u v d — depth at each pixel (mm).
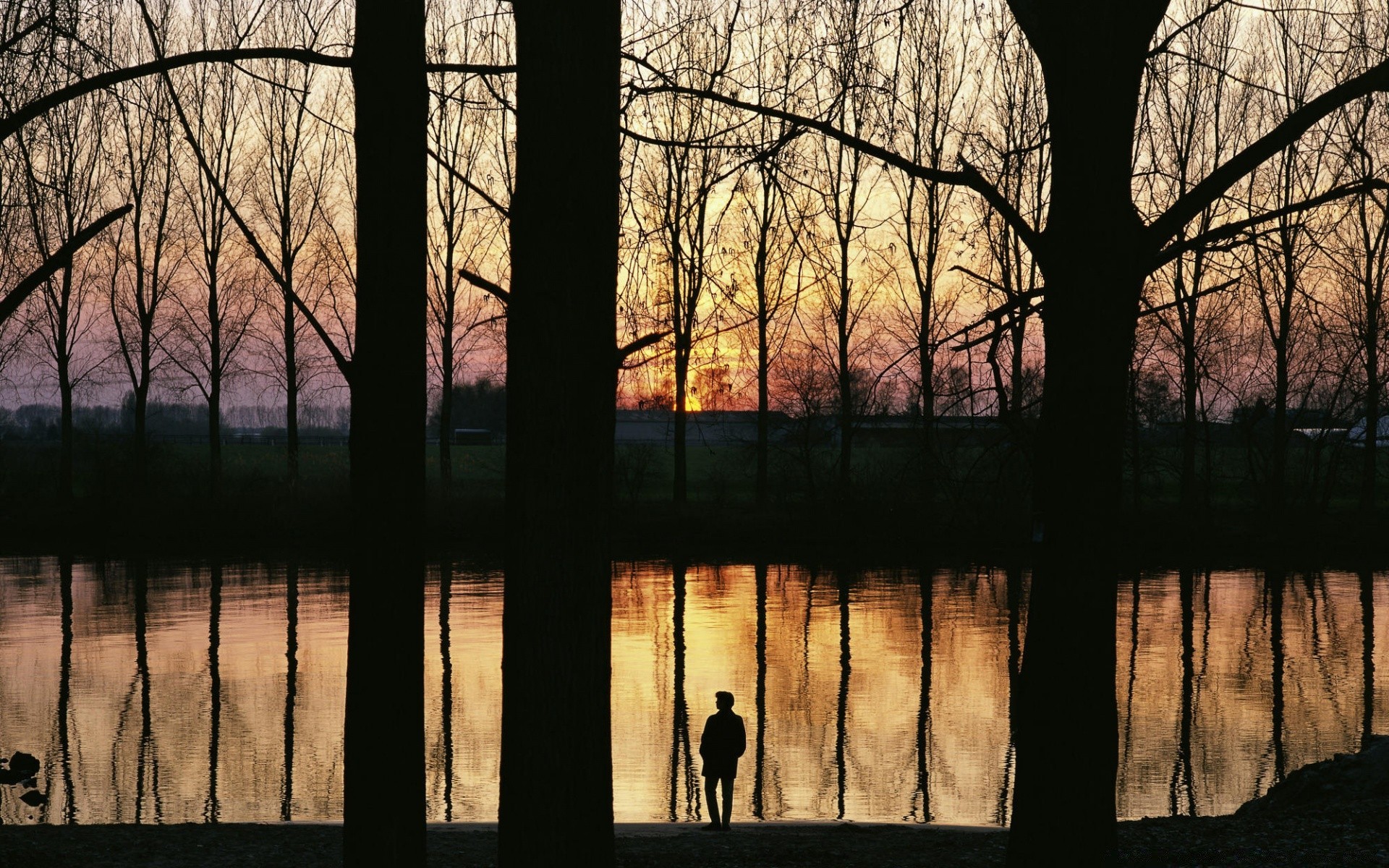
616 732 19078
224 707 20031
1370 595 33844
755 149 7059
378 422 6305
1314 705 20641
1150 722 19484
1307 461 44031
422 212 6465
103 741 17719
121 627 28016
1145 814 14477
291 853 10398
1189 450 38812
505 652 6031
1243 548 43062
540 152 5992
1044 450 7234
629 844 11180
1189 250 7008
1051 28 7309
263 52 5910
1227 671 23656
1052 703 7090
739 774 16547
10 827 11672
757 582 37375
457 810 14570
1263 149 6676
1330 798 11484
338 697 20766
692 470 72312
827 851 10672
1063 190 7180
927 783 16125
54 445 54250
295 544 45625
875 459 46562
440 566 40219
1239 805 14859
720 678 23203
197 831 11430
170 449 53188
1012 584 36125
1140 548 43656
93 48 7926
